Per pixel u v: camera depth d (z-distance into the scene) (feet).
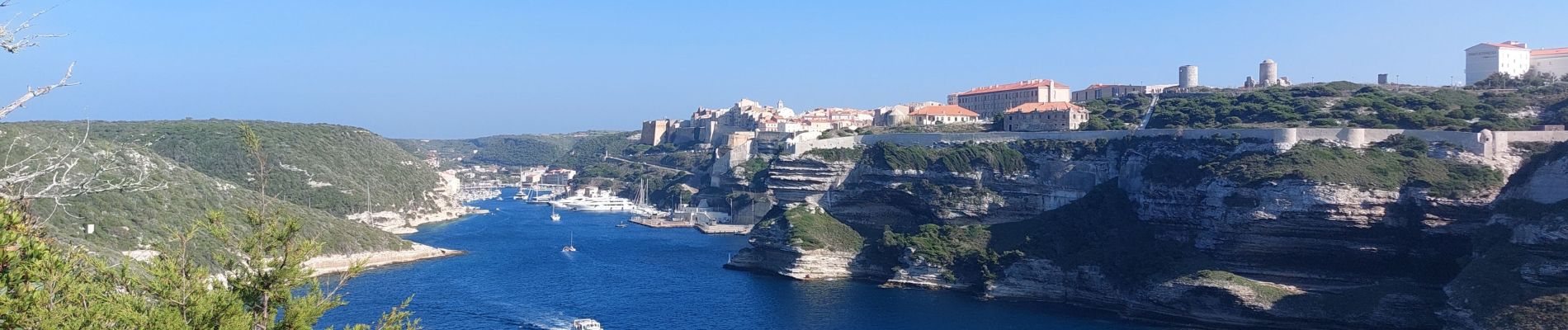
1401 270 451.53
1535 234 392.88
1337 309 429.79
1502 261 395.75
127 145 620.08
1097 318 471.62
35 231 163.02
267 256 178.81
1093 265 506.89
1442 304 412.16
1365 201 448.24
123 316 150.71
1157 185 528.22
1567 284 367.25
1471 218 442.50
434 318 453.17
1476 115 560.20
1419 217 448.65
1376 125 551.59
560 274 597.52
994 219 624.59
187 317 160.56
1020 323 458.50
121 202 502.38
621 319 460.14
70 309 146.30
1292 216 453.58
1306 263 464.65
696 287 554.46
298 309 170.19
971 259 552.82
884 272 587.68
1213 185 487.61
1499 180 456.45
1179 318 465.88
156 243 176.76
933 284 556.51
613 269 624.59
